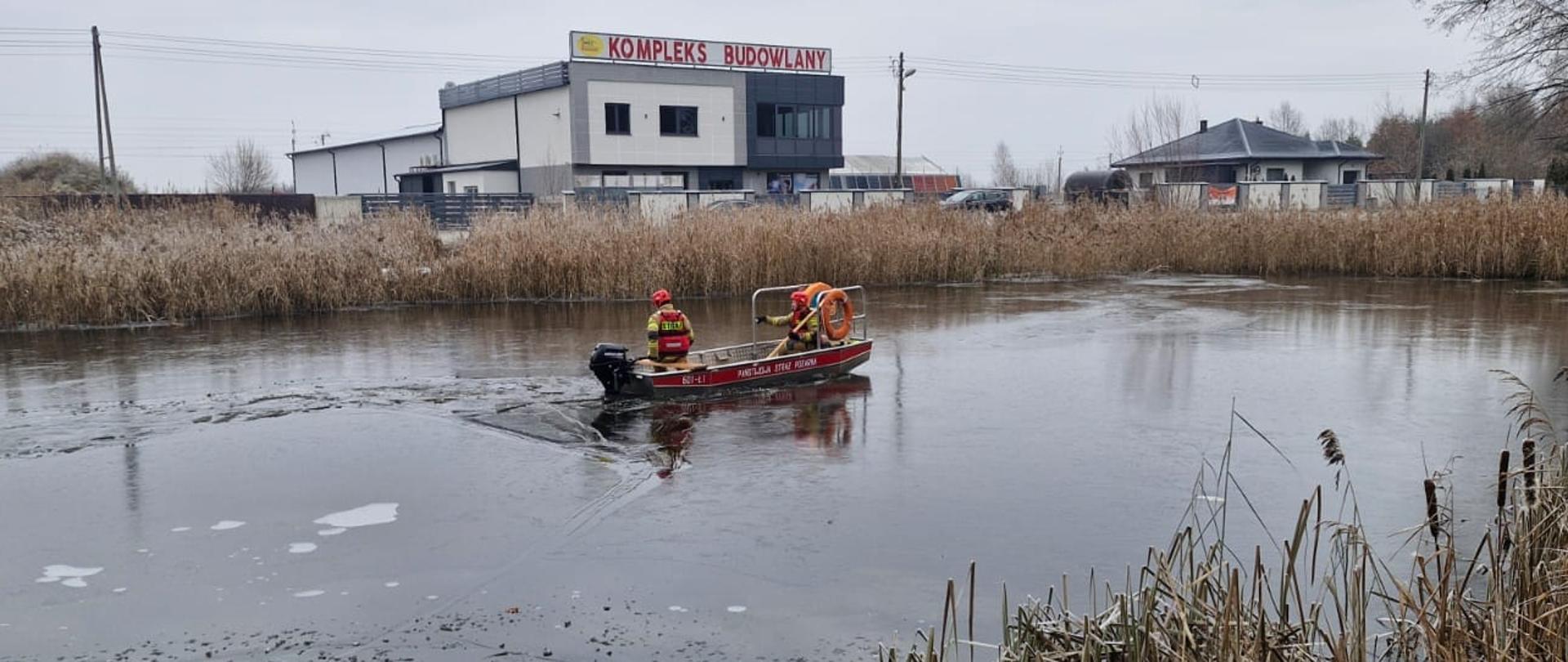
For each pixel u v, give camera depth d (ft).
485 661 18.44
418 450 31.37
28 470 29.55
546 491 27.48
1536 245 81.87
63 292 58.29
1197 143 177.68
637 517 25.58
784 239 75.56
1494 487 26.91
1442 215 86.17
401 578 22.06
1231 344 51.16
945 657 17.25
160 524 25.23
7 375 43.47
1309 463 29.73
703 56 180.86
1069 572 22.09
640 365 39.27
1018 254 86.07
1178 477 28.55
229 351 49.73
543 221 76.13
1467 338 52.29
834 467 29.58
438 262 70.08
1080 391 39.99
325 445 31.83
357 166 224.53
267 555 23.31
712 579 21.89
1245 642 16.01
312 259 66.13
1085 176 158.40
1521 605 16.61
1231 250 91.86
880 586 21.45
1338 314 62.39
